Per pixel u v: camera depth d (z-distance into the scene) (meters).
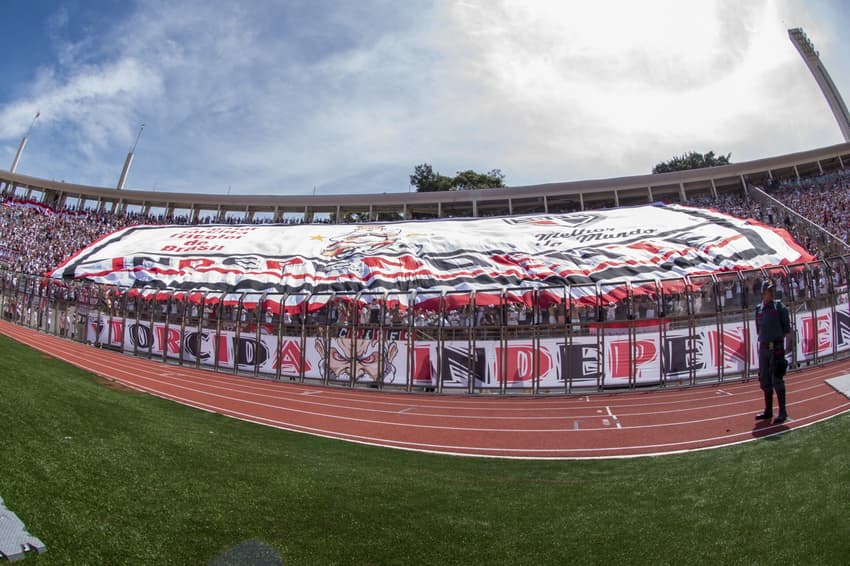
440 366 15.35
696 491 5.39
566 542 4.36
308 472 6.40
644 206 37.19
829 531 4.05
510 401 13.90
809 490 4.91
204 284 30.11
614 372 14.19
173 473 5.56
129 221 51.72
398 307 16.58
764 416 8.91
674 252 25.98
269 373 17.70
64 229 46.66
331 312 17.45
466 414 12.24
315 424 10.96
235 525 4.53
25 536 3.68
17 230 43.94
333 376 16.64
